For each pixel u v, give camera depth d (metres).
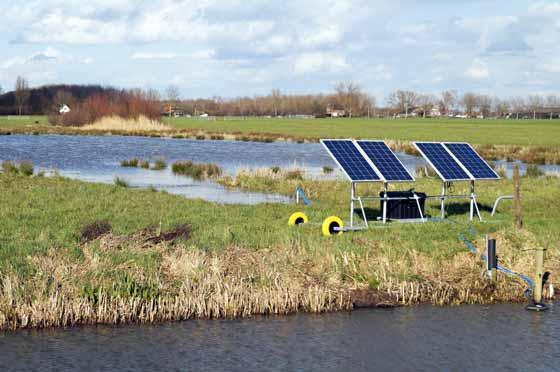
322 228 21.55
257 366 13.24
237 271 17.55
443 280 18.28
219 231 21.08
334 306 16.67
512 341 14.79
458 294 17.62
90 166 48.56
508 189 35.12
